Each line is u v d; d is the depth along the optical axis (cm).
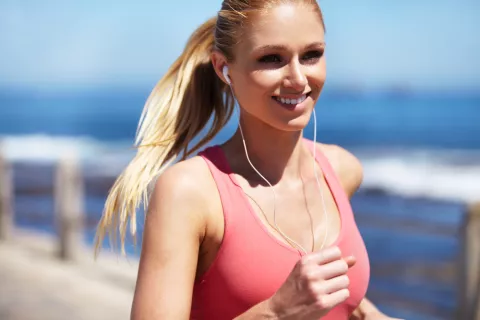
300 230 171
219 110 190
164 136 183
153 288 154
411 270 855
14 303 607
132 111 7081
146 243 159
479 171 1695
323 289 143
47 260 777
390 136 4366
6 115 6875
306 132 2870
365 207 1198
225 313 164
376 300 739
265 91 161
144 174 179
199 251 164
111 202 180
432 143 3981
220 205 163
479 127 4659
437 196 1152
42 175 1335
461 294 476
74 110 7300
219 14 171
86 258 779
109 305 604
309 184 179
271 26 158
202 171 165
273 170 175
